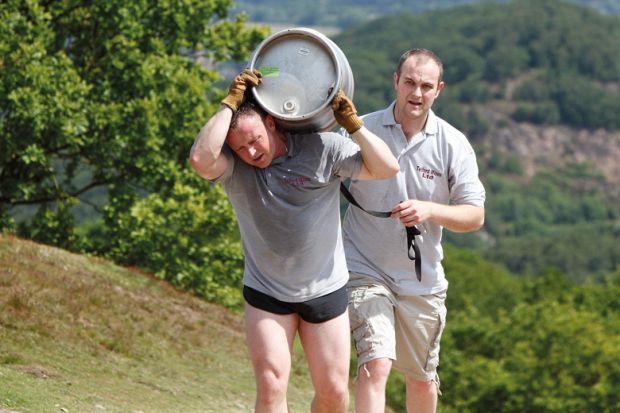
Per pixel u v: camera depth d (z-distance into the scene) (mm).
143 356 22531
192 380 21750
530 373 65938
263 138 10719
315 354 11164
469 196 12867
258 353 10969
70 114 34625
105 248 36312
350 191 13133
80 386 17859
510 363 69938
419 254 12453
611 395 61875
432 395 13969
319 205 11039
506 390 64438
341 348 11164
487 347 77062
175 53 40781
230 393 21562
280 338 11039
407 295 13148
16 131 34688
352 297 12914
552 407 61875
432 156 12945
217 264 35312
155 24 40250
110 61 38250
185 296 31469
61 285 25312
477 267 149125
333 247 11211
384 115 13047
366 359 12617
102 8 38094
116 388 18734
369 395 12477
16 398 15391
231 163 10867
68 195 37562
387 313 12875
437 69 12828
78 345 21156
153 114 36719
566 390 63688
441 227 13164
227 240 36000
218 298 34250
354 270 13109
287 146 11039
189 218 34781
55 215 37531
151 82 37656
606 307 104938
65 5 39031
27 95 33625
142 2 39062
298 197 10930
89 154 36938
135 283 30062
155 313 27000
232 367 24391
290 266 11008
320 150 11023
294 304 11086
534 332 77188
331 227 11164
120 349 22047
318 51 11164
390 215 12125
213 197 36562
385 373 12578
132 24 38594
